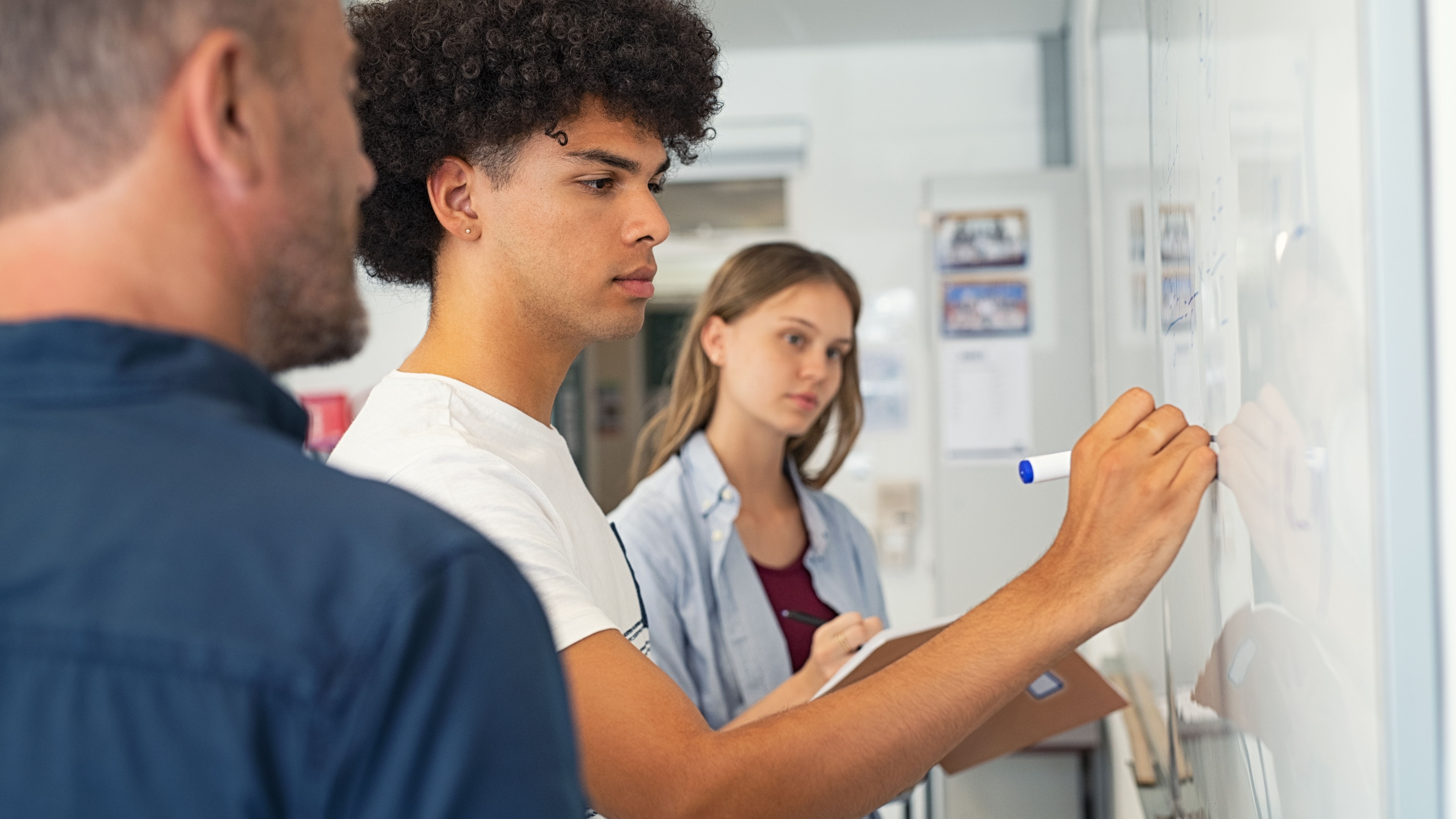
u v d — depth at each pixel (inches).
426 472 30.9
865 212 149.7
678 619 63.8
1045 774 101.3
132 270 16.5
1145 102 49.3
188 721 14.6
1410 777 17.0
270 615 15.1
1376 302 17.0
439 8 35.2
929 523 146.5
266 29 17.3
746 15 136.7
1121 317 68.8
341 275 18.9
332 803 15.0
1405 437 16.9
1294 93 21.9
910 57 148.9
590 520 37.9
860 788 28.4
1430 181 16.7
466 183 35.2
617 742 28.0
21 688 14.9
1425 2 16.7
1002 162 147.2
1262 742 27.7
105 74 15.9
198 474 15.8
